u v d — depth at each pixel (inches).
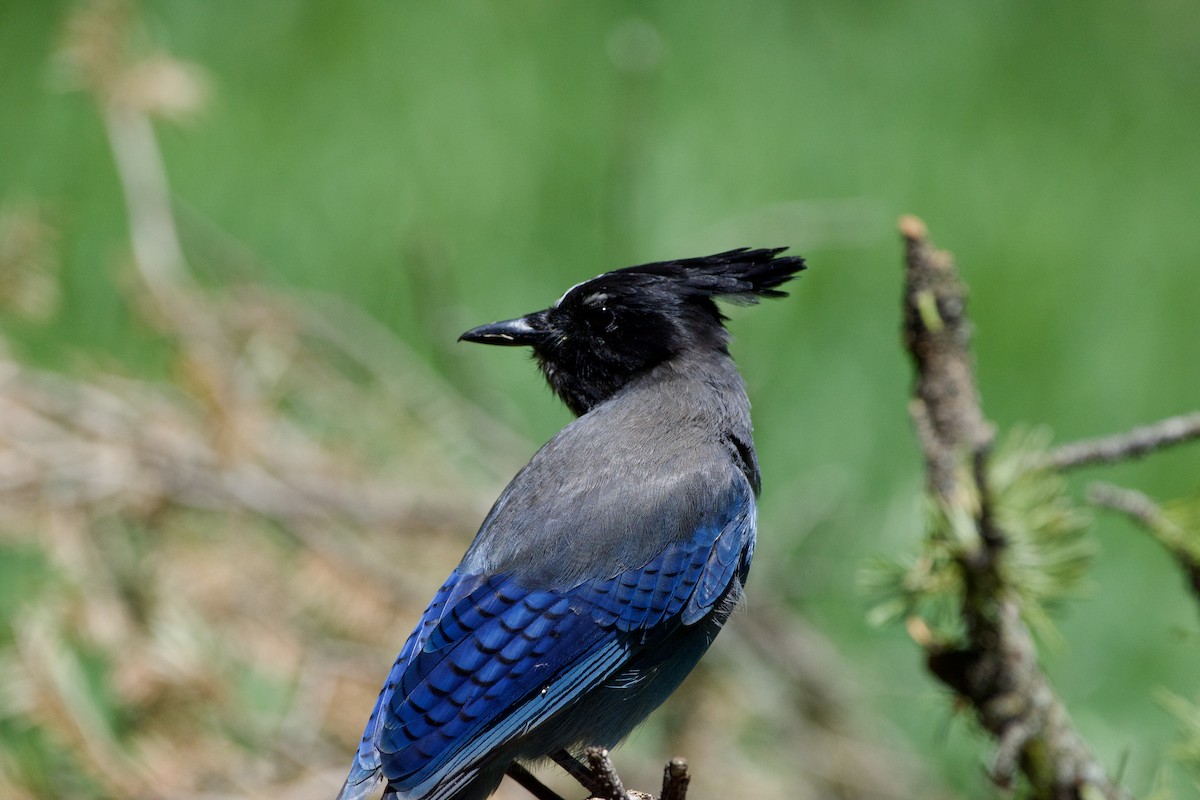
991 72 715.4
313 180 593.9
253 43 661.9
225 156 600.4
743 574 304.2
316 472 432.8
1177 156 667.4
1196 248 611.2
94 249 534.9
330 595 406.6
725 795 402.9
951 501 237.8
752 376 469.7
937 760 431.2
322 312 494.0
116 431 416.2
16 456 409.4
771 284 326.0
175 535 416.5
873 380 532.1
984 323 581.0
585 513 287.9
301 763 374.6
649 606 285.7
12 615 415.2
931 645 239.6
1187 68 730.8
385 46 671.1
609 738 288.2
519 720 272.4
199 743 368.5
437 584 426.3
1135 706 450.9
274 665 392.8
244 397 428.1
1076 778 233.8
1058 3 753.6
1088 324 578.6
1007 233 613.6
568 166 609.3
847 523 462.9
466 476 461.4
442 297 472.4
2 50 627.5
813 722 420.5
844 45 722.2
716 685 411.8
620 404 312.5
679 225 597.6
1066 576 236.7
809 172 634.8
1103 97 702.5
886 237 569.3
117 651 376.2
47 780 364.8
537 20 697.0
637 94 497.0
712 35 714.2
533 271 567.8
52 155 581.0
